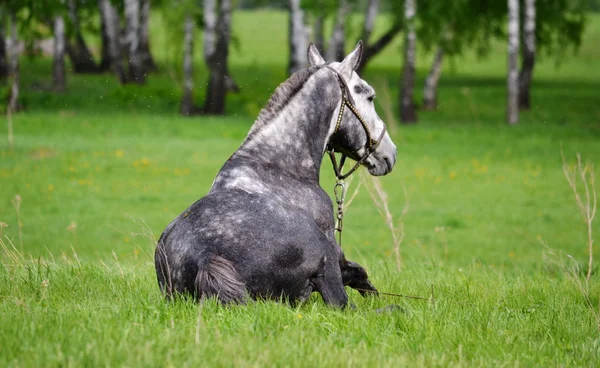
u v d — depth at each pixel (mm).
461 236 17891
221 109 35562
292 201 6191
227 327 5223
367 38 36688
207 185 22797
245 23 86250
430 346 5492
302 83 6492
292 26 33969
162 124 32125
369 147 6879
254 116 35344
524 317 6727
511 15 34562
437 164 26266
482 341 5637
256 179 6121
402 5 34500
